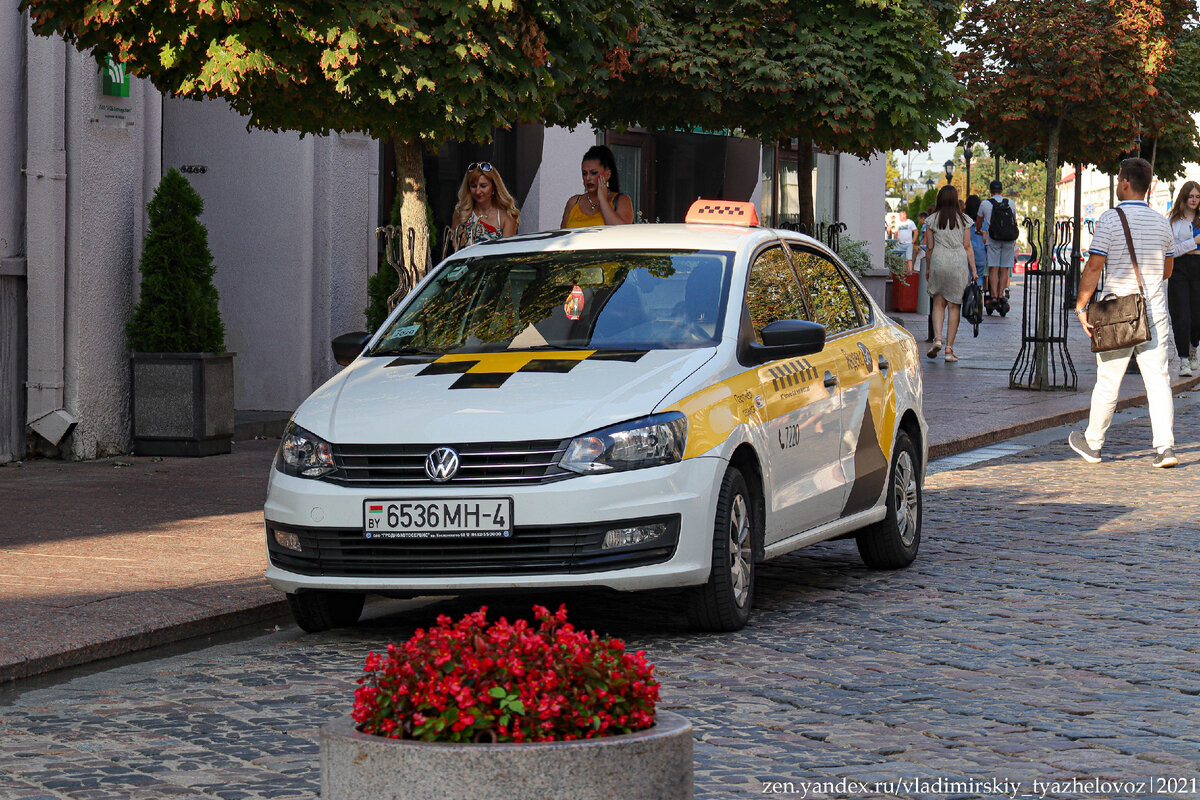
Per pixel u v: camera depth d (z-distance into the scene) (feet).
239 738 20.06
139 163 48.37
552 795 12.17
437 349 28.53
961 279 79.97
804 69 53.21
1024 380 70.79
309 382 56.54
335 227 57.62
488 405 25.18
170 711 21.49
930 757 19.02
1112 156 78.89
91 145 46.39
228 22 33.01
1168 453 47.09
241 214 56.59
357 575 24.99
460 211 44.09
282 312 56.34
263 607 27.76
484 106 35.32
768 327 27.91
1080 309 47.85
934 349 81.87
